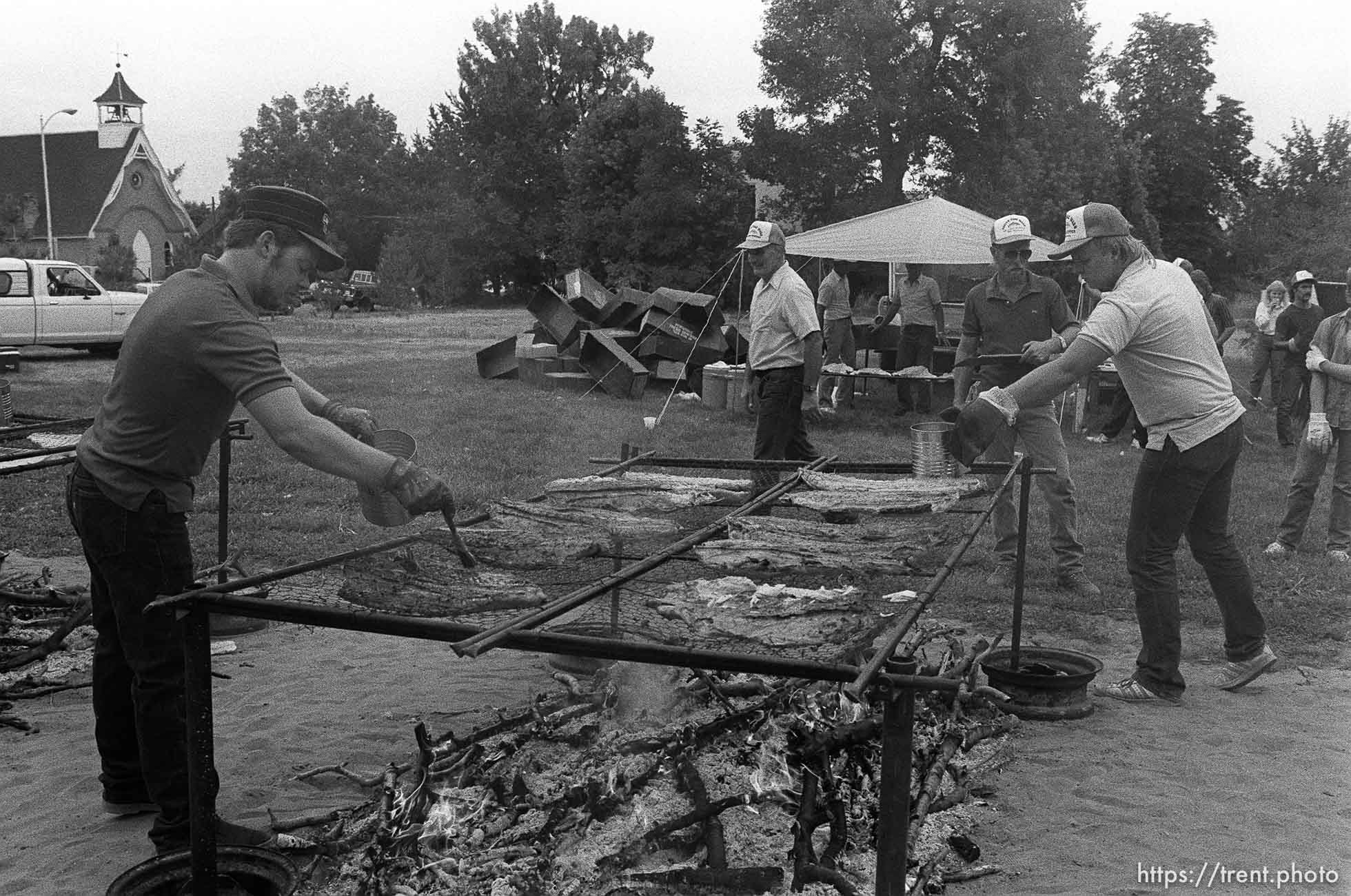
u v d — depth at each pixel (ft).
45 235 185.37
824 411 48.49
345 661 17.17
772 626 8.90
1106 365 47.75
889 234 50.57
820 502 13.10
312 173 272.51
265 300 10.20
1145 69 156.25
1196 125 154.40
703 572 12.26
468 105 222.89
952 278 81.66
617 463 17.28
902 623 8.50
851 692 6.99
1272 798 12.20
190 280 9.75
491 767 11.33
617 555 11.87
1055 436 21.26
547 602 9.42
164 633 10.19
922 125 124.36
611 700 13.12
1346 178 109.91
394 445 10.93
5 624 17.93
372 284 183.42
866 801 10.96
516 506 13.38
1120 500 31.12
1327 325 24.17
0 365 18.63
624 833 10.02
